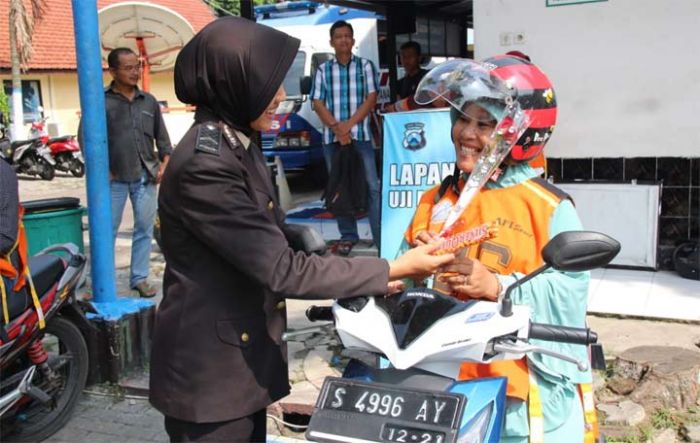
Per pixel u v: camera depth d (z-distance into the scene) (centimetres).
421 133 516
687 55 587
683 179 605
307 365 453
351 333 181
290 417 400
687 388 386
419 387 176
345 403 169
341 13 1113
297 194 1155
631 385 400
